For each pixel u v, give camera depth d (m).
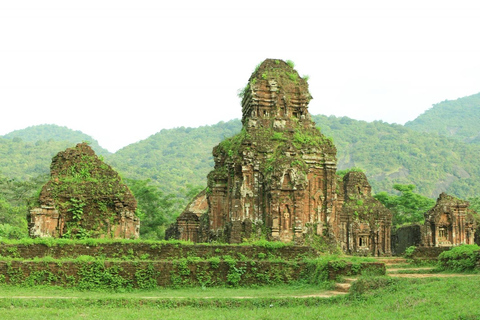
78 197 35.06
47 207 33.97
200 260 27.06
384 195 89.62
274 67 45.84
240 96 48.41
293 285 27.19
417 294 20.25
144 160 197.62
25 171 147.25
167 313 20.12
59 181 35.53
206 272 26.84
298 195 39.34
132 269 25.83
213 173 46.19
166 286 26.06
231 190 42.91
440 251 34.72
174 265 26.39
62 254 28.77
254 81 44.59
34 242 28.64
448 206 56.75
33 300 21.50
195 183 161.88
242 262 27.28
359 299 21.62
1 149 164.25
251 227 40.06
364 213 61.50
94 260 25.92
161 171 166.38
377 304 20.36
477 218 61.81
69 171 36.34
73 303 21.53
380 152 190.62
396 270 30.39
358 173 64.19
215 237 44.56
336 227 42.94
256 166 40.97
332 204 42.31
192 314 20.02
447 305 18.23
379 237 61.19
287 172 39.62
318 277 26.73
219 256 29.45
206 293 24.45
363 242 61.06
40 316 18.98
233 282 26.80
